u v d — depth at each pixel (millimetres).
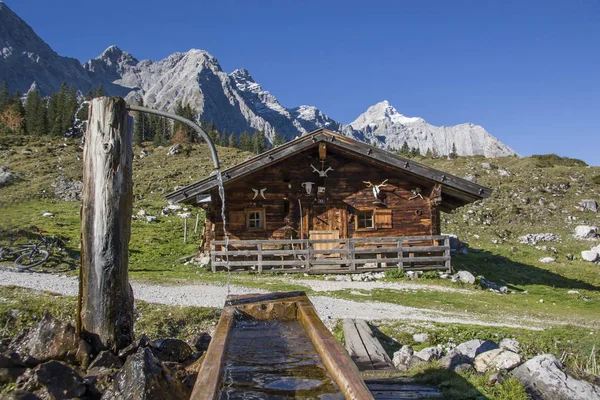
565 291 19062
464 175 51531
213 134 108188
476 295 16344
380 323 10422
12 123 89312
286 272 19516
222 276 18047
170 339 6316
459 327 10141
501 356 6977
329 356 4051
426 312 12562
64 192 40062
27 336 5531
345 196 20906
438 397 5859
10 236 21578
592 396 5785
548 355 6535
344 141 19766
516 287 19531
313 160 20844
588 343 9031
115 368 5207
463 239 33062
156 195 42031
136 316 10000
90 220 5703
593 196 44375
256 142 122125
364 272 19641
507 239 33750
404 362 7582
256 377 4012
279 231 20672
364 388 3277
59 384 4637
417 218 20938
